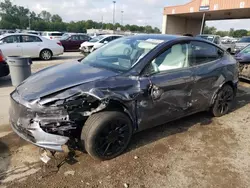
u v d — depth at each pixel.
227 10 22.52
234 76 4.40
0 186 2.36
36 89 2.67
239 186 2.54
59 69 3.27
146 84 2.95
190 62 3.60
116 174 2.63
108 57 3.46
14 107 2.71
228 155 3.13
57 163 2.77
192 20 32.84
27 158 2.84
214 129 3.88
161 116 3.28
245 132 3.81
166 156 3.03
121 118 2.81
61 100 2.50
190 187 2.49
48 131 2.50
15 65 5.66
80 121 2.71
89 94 2.57
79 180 2.50
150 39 3.59
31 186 2.38
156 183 2.52
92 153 2.71
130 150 3.12
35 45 11.25
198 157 3.05
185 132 3.72
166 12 28.66
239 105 5.17
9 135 3.39
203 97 3.85
